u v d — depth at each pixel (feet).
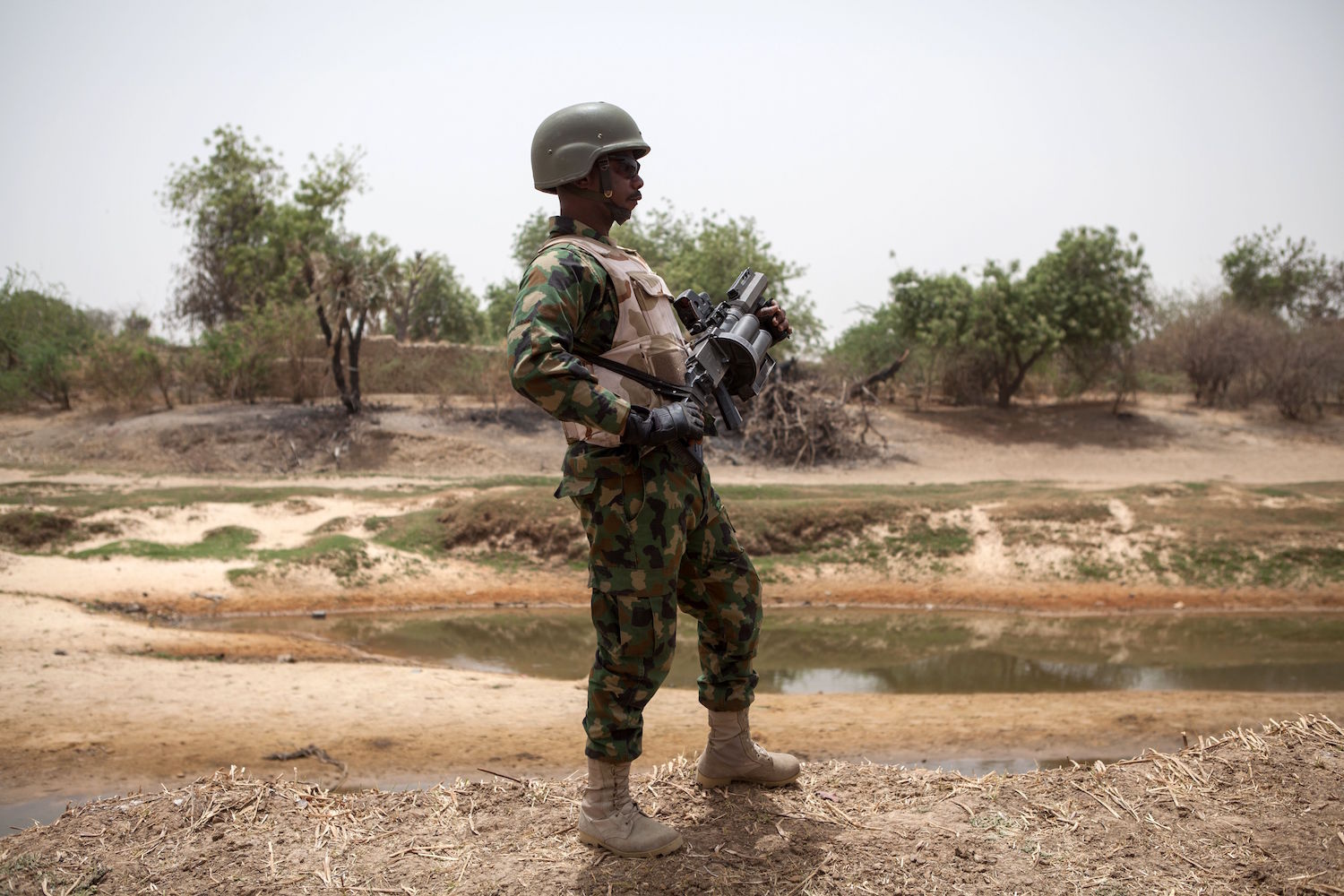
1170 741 22.06
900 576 46.73
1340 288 146.20
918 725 23.70
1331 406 106.42
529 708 25.11
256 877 9.18
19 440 88.74
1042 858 9.12
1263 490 53.21
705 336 9.34
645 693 9.01
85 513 48.73
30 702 23.62
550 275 8.16
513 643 37.17
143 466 81.87
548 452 85.46
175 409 96.53
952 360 106.83
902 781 11.07
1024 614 42.50
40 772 19.08
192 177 126.00
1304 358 98.99
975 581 46.03
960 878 8.77
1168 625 40.09
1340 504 50.31
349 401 91.61
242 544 47.67
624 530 8.57
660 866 9.00
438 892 8.75
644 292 8.76
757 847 9.37
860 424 97.81
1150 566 45.75
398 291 92.68
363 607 42.70
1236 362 103.81
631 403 8.38
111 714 22.99
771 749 21.65
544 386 7.86
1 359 106.32
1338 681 30.94
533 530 49.24
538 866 9.13
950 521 50.06
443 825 10.21
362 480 63.72
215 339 97.60
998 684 30.96
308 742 21.66
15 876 9.23
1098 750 21.50
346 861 9.46
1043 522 49.24
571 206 8.84
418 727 23.08
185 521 50.08
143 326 111.86
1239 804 10.17
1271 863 8.93
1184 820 9.86
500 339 131.85
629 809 9.36
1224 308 108.17
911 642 37.50
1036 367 111.04
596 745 9.16
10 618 31.76
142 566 43.73
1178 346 108.47
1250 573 44.70
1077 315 99.81
